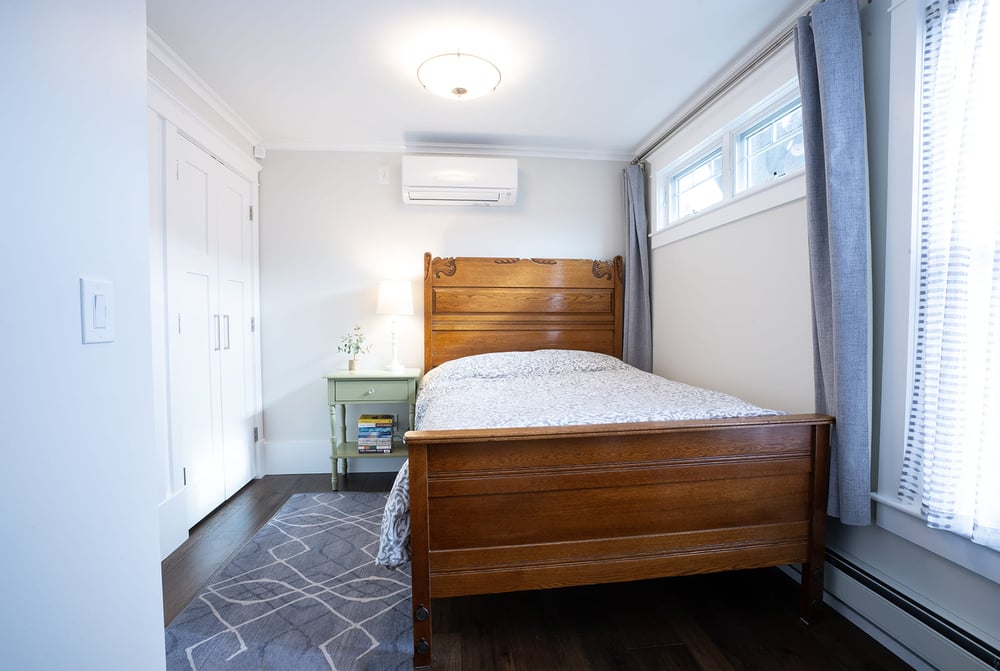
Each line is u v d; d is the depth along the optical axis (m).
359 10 1.77
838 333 1.45
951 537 1.23
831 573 1.59
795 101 2.02
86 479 0.77
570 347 3.23
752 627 1.50
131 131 0.88
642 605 1.63
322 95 2.45
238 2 1.72
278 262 3.10
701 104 2.46
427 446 1.29
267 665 1.32
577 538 1.36
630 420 1.50
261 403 3.09
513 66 2.19
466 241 3.26
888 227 1.42
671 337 2.92
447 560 1.31
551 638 1.45
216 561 1.92
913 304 1.36
